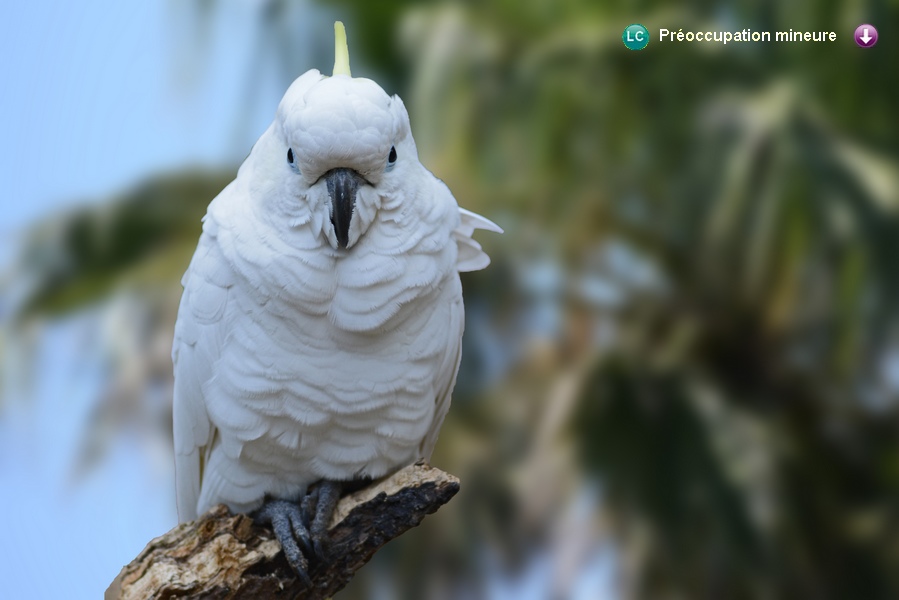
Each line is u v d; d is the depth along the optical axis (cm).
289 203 701
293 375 709
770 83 1241
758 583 1155
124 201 1312
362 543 738
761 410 1217
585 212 1220
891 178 1193
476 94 1229
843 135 1233
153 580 680
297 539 727
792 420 1229
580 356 1216
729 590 1163
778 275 1189
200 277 725
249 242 706
